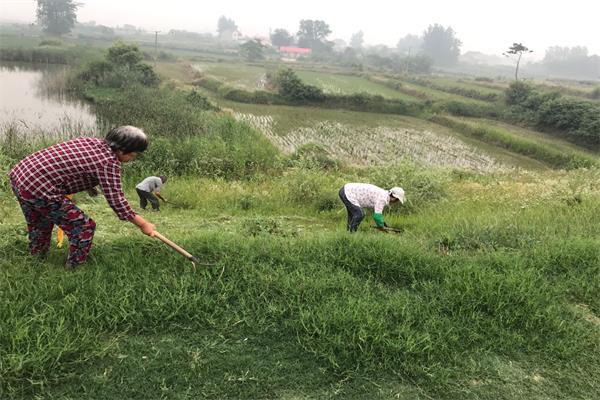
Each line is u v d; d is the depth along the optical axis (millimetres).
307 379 3014
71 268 3926
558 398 3078
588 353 3525
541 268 4781
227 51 127562
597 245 5301
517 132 33656
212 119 22016
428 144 27188
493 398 3035
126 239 4520
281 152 19812
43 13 125438
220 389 2863
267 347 3262
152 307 3438
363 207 6453
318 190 10188
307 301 3785
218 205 8820
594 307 4219
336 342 3246
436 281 4352
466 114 39750
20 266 3857
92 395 2701
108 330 3244
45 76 43938
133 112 23297
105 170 3547
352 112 37844
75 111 27500
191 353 3098
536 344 3582
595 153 29094
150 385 2828
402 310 3725
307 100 39031
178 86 39094
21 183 3438
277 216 8133
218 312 3523
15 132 14109
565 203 8812
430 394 3014
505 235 5824
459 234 5859
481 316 3799
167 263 4137
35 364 2727
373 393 2969
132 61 41781
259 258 4391
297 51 147500
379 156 22297
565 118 32625
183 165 13039
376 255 4547
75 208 3783
